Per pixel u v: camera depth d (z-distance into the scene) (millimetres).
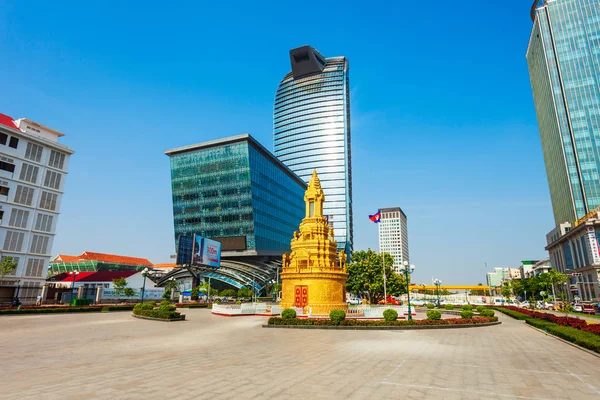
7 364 16375
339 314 34750
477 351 21922
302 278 52062
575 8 143625
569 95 137000
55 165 76688
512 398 12141
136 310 47719
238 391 12148
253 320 43531
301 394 11938
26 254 69688
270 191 141250
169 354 19391
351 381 13789
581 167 130250
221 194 131000
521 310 59188
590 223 100812
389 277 84750
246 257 130250
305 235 55562
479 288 183000
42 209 73250
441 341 26328
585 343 22203
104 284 95812
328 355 19516
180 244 88750
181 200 137375
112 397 11281
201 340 25391
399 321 35844
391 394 12188
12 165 69000
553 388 13430
